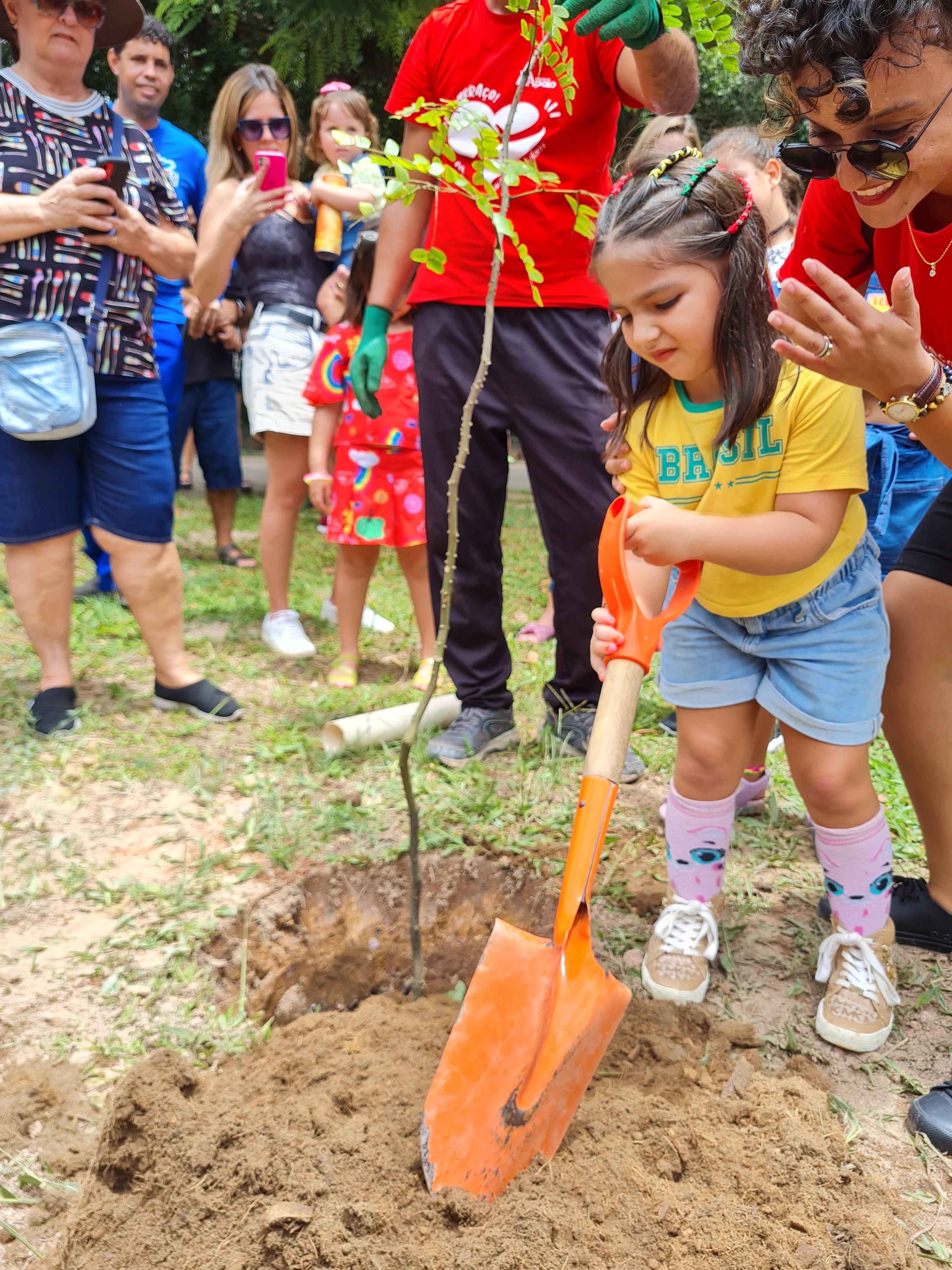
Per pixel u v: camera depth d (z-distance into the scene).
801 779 2.08
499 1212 1.50
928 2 1.34
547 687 3.43
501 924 1.74
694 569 1.87
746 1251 1.47
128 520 3.37
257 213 4.09
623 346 2.06
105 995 2.10
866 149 1.47
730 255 1.82
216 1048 1.98
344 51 5.59
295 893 2.52
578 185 2.92
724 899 2.38
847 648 1.99
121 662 4.06
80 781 3.04
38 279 3.08
